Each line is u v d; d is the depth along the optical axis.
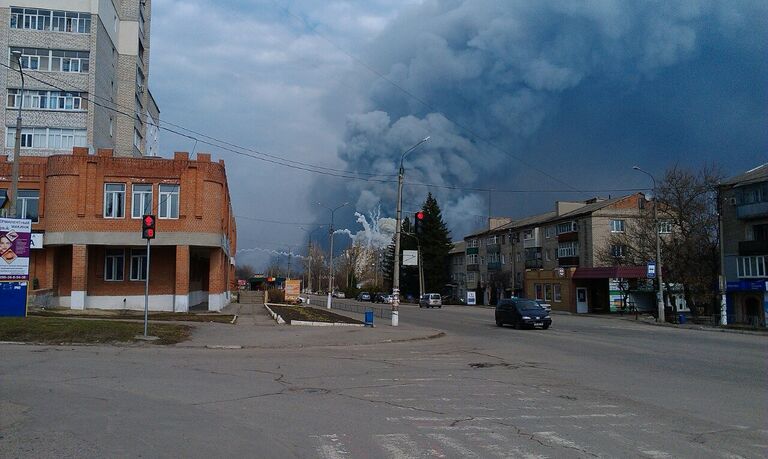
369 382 11.84
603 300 59.06
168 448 6.52
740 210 45.16
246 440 6.94
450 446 6.84
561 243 67.94
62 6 48.12
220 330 23.61
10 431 7.08
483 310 60.75
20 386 10.22
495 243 85.44
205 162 34.81
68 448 6.39
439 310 59.62
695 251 45.91
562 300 61.09
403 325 32.25
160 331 20.89
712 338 25.81
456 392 10.74
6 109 46.44
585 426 7.98
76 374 11.81
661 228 55.59
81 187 33.34
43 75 47.31
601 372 13.88
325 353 17.86
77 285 32.91
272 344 19.77
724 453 6.66
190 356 15.98
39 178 33.97
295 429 7.55
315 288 141.12
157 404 8.99
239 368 13.58
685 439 7.28
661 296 40.53
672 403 9.78
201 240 34.41
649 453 6.62
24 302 23.23
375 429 7.64
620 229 61.97
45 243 33.41
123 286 35.09
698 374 13.57
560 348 20.28
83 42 48.28
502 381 12.26
